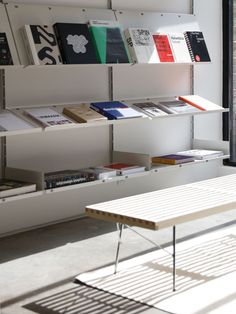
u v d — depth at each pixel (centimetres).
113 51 533
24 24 502
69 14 529
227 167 654
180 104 584
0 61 472
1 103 504
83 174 512
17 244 491
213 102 648
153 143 604
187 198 437
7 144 509
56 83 533
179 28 600
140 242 491
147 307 383
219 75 651
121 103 547
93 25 530
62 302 392
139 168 544
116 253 455
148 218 390
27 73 516
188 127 630
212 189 463
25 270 439
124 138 581
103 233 514
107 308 383
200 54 596
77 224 539
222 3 646
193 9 623
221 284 410
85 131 554
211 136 652
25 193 475
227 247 474
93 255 465
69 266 445
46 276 429
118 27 545
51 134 533
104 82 562
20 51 492
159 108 565
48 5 520
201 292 399
